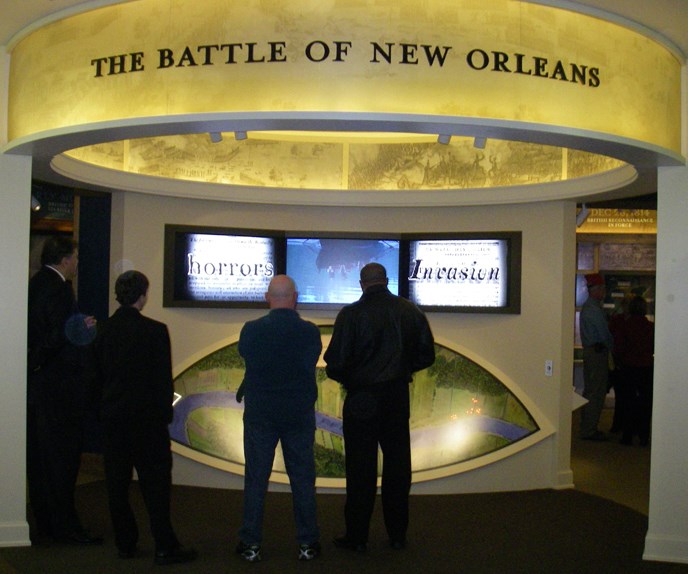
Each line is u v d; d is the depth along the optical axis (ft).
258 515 17.74
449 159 25.98
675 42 18.34
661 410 18.69
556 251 24.72
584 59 16.74
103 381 17.33
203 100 16.03
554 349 24.77
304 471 17.98
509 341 25.30
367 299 19.01
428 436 24.68
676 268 18.63
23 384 18.52
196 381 24.66
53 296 18.44
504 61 16.06
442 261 25.75
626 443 32.83
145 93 16.37
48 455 18.35
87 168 22.38
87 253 25.59
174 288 24.70
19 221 18.56
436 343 25.46
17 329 18.45
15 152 18.42
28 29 17.84
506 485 24.70
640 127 17.60
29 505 22.20
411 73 15.78
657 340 18.71
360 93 15.72
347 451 18.81
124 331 17.13
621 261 41.14
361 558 18.17
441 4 15.88
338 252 26.04
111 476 17.30
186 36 16.11
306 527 17.95
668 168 18.75
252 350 17.74
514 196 24.73
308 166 26.16
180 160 25.21
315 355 18.03
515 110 16.12
